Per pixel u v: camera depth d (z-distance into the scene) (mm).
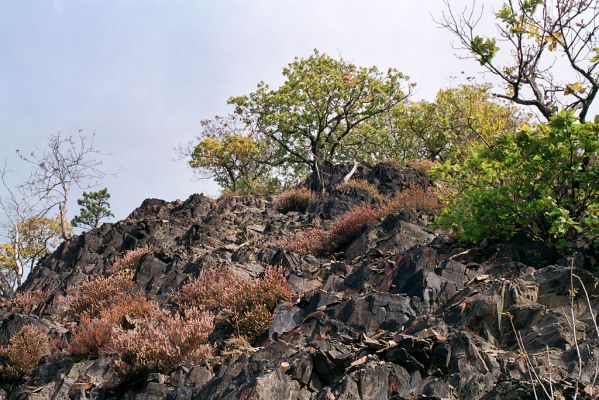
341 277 11531
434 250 10234
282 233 19766
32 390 11758
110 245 22016
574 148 9250
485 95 21328
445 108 27797
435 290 9305
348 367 7402
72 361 12258
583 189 9312
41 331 14234
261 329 10570
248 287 11781
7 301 21250
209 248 18828
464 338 7090
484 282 8781
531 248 9641
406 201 16125
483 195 9938
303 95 35562
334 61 36094
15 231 32312
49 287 20219
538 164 9508
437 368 7051
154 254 17688
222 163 38906
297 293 11531
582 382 5316
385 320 8930
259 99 37000
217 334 11086
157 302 14539
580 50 10539
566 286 7867
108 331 12734
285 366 7699
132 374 10422
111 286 15734
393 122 37812
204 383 9391
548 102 10961
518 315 7562
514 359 6855
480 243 10336
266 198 27953
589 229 9195
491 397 5250
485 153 10305
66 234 31094
